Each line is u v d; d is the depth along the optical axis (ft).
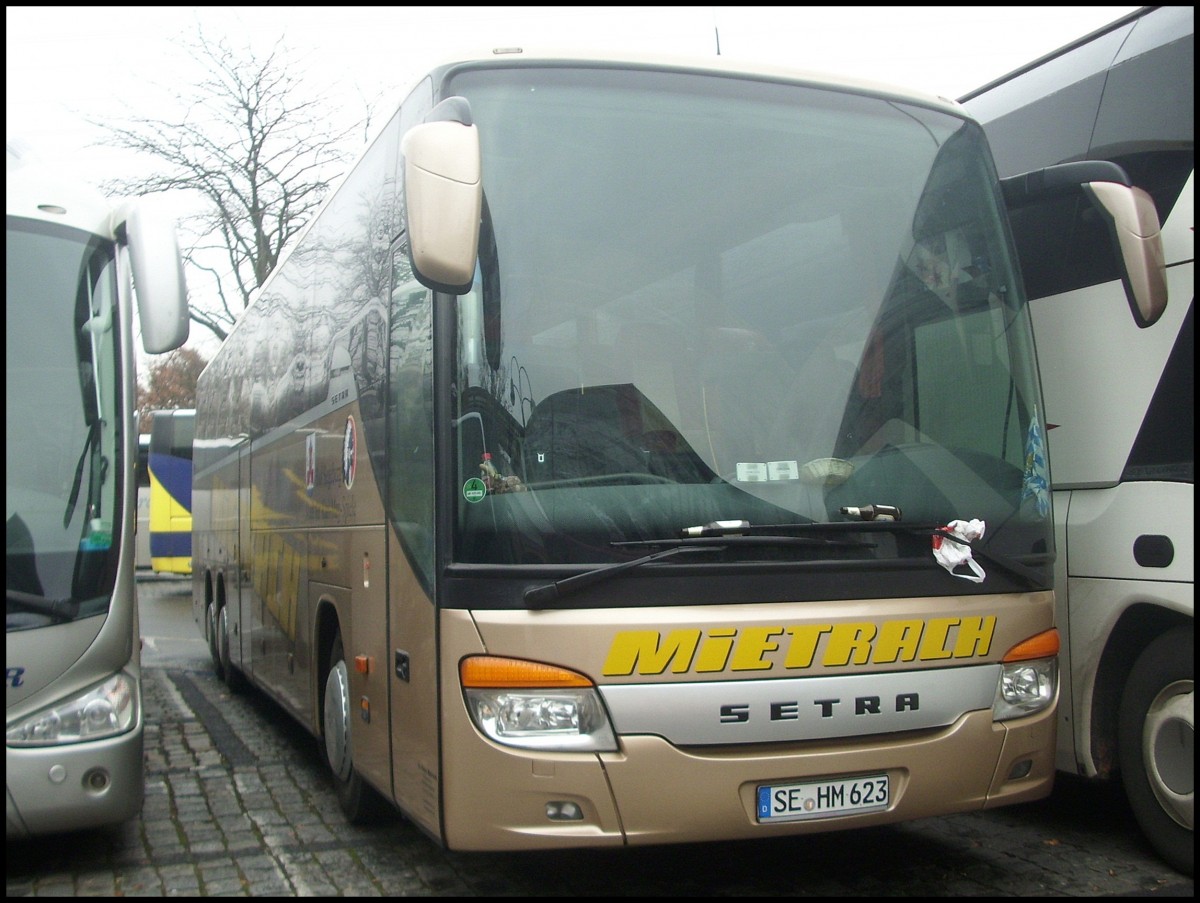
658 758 13.74
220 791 22.89
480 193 13.83
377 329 18.19
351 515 19.25
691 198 15.94
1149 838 17.13
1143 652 17.29
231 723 31.53
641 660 13.79
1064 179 17.42
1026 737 15.52
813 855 18.03
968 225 17.47
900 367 16.20
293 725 31.19
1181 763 16.48
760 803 14.07
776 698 14.16
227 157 74.59
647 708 13.76
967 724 15.10
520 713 13.69
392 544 16.51
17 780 16.17
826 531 14.75
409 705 15.37
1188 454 16.88
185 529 86.99
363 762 18.06
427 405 15.07
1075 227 19.01
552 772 13.57
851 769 14.40
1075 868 17.15
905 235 16.92
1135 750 17.30
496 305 14.71
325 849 18.63
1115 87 19.22
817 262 16.28
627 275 15.31
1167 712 16.70
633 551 14.10
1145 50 18.89
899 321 16.43
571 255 15.17
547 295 14.93
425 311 15.44
